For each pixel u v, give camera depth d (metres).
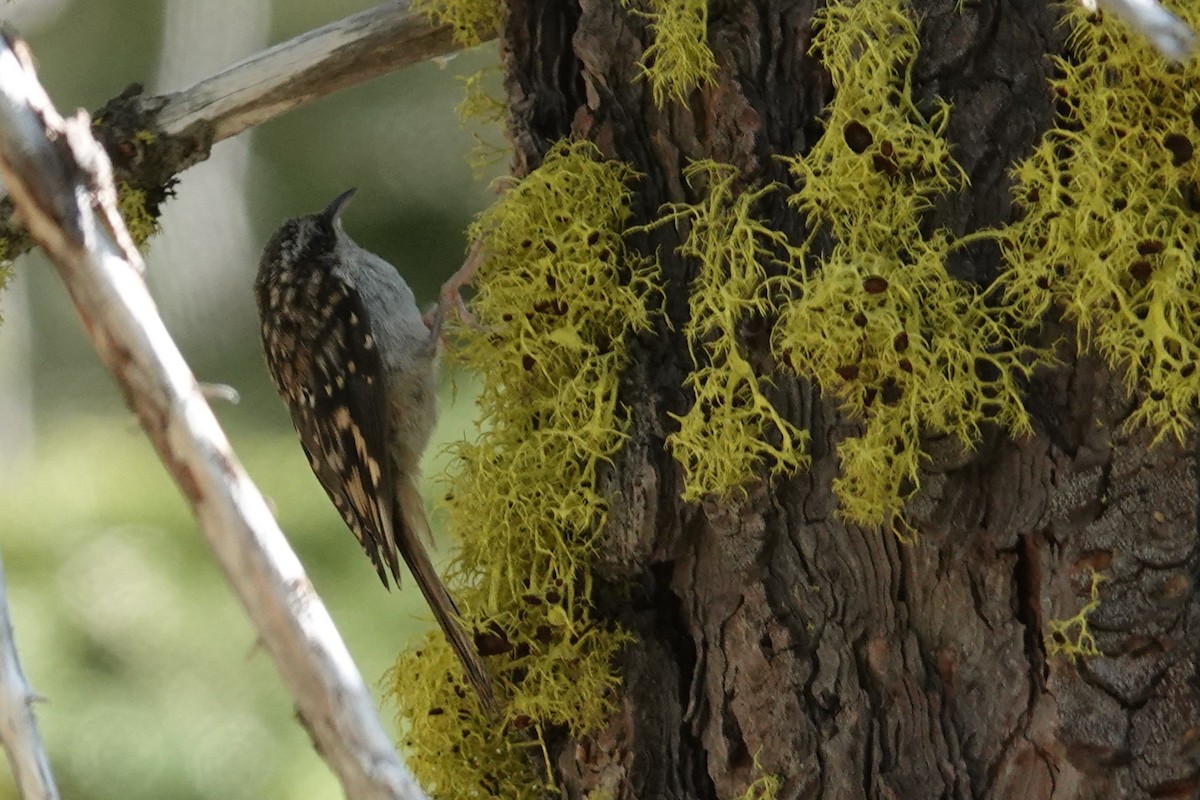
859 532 5.29
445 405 10.20
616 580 5.79
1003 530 5.07
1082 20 5.05
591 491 5.63
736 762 5.47
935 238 5.06
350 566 10.44
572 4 6.12
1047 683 5.00
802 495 5.36
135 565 10.24
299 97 7.09
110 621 10.01
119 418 12.27
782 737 5.33
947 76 5.24
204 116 7.04
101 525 10.47
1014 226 5.07
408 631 10.10
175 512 10.71
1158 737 4.79
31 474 10.92
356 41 6.97
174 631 10.05
